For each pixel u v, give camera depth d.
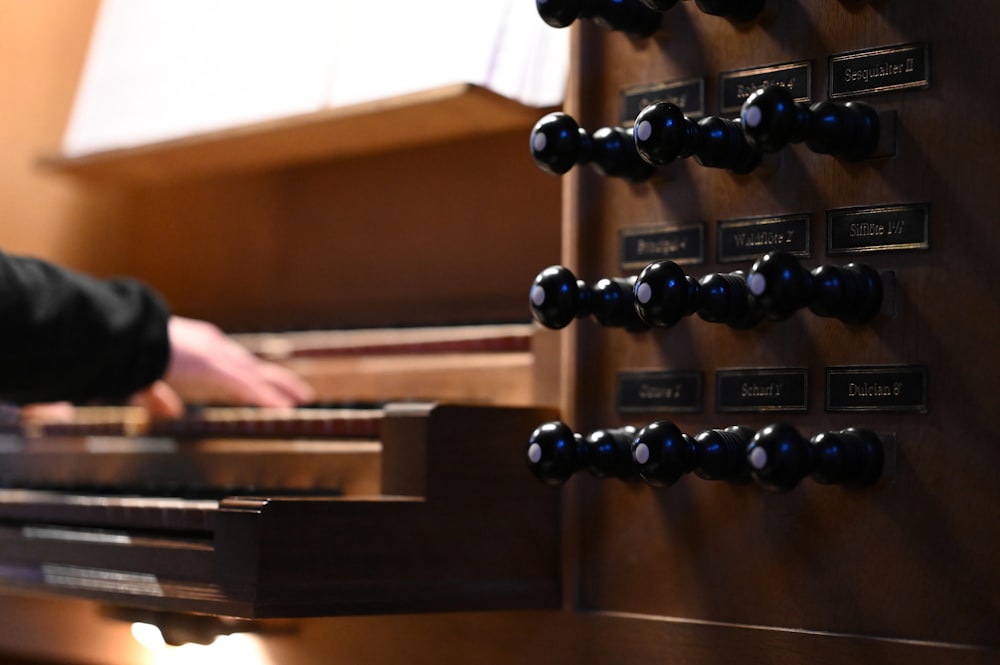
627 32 1.32
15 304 1.45
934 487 1.20
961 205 1.20
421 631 1.39
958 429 1.20
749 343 1.28
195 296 1.87
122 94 1.79
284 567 1.22
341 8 1.61
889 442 1.22
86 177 1.86
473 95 1.49
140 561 1.29
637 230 1.33
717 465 1.21
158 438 1.51
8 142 1.94
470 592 1.30
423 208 1.69
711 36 1.30
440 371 1.47
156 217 1.91
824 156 1.25
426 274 1.68
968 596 1.19
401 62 1.54
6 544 1.39
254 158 1.75
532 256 1.60
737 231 1.28
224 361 1.55
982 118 1.20
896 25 1.23
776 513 1.26
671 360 1.31
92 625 1.57
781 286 1.17
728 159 1.24
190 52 1.75
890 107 1.23
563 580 1.34
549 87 1.48
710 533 1.28
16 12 1.98
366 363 1.53
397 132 1.62
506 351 1.44
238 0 1.72
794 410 1.25
